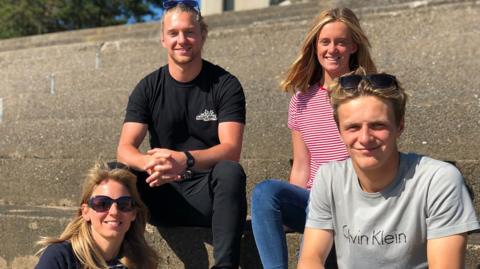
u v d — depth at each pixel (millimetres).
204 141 3244
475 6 5680
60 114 6035
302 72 3217
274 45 6391
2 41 10672
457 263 2109
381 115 2152
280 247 2752
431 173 2184
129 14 21047
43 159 4414
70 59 7566
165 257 3234
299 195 2869
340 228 2348
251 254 3107
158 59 7113
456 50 5508
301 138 3201
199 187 3096
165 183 3092
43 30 19297
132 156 3062
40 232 3547
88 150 4844
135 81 6578
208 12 15062
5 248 3650
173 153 2953
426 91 4887
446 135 3943
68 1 19297
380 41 5922
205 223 3146
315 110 3131
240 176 2891
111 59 7383
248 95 5398
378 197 2246
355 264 2309
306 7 9227
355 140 2186
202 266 3162
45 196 4395
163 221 3242
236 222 2848
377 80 2164
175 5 3225
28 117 6234
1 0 19219
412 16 5863
